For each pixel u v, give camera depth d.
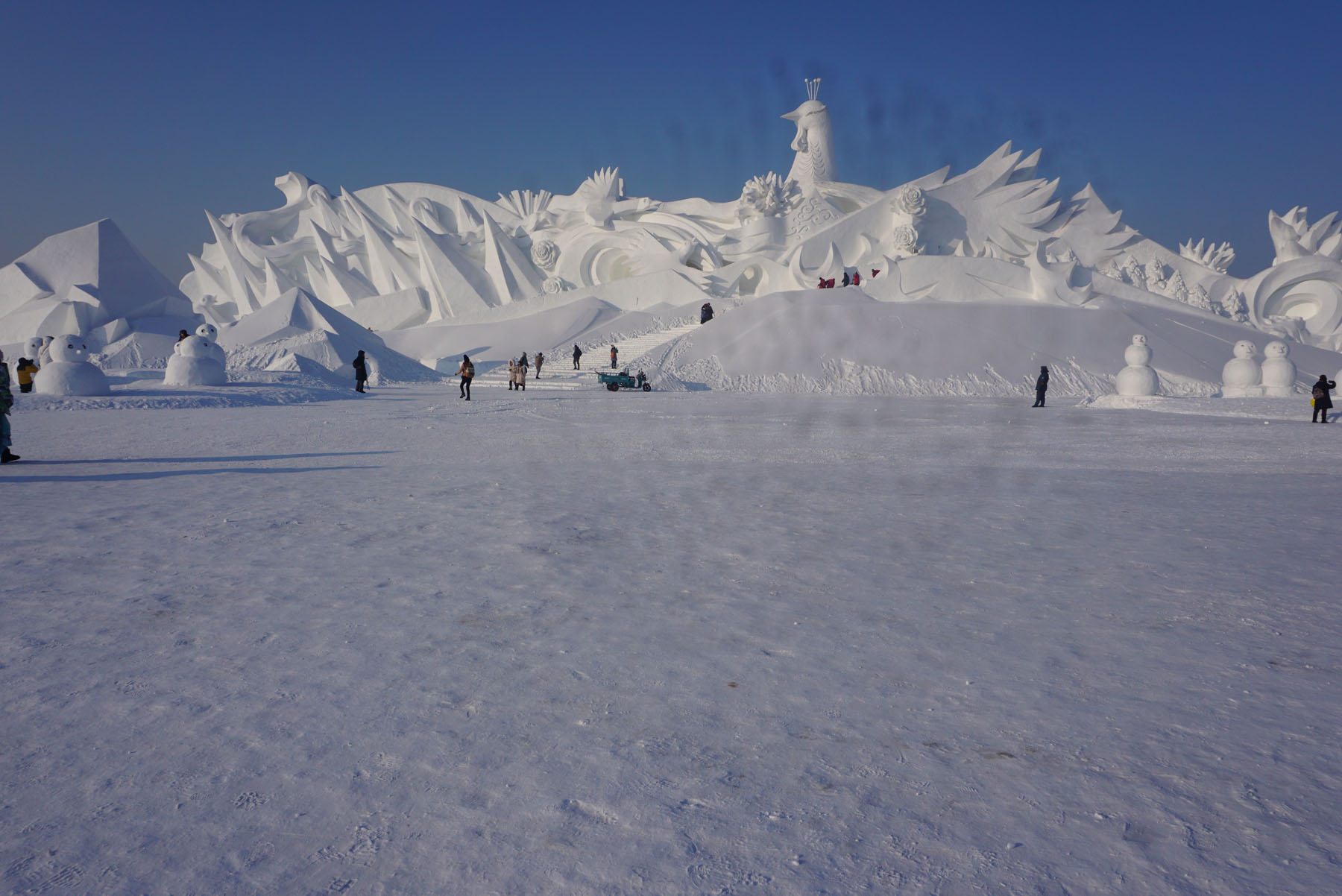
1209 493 8.59
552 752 2.77
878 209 59.69
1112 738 2.88
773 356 34.72
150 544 5.91
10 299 43.94
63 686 3.31
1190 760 2.71
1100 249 60.84
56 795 2.48
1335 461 11.66
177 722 2.99
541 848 2.21
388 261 66.31
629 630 4.06
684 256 58.78
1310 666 3.56
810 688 3.33
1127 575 5.16
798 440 14.07
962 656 3.70
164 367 37.16
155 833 2.28
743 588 4.82
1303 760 2.71
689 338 37.12
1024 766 2.67
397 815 2.38
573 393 30.73
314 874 2.10
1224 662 3.62
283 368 32.78
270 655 3.68
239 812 2.39
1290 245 55.91
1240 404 22.61
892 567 5.37
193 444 13.04
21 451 11.98
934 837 2.27
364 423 16.91
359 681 3.38
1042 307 40.94
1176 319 43.22
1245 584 4.96
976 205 60.25
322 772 2.63
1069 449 13.08
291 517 6.95
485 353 49.06
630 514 7.16
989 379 33.44
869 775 2.62
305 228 76.06
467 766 2.67
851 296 39.81
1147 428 17.20
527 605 4.46
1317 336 54.00
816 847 2.22
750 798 2.47
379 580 4.96
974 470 10.36
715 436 14.55
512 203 74.81
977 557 5.66
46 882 2.05
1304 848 2.20
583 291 57.00
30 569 5.18
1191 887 2.04
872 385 32.97
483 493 8.26
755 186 60.03
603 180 65.56
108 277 44.31
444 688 3.31
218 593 4.67
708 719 3.04
